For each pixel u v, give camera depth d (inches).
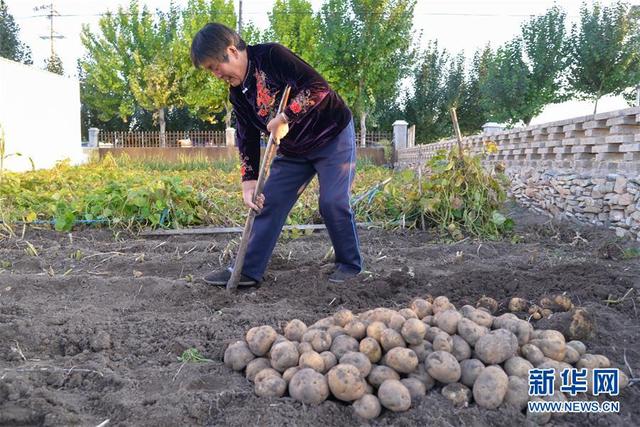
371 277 145.3
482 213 231.5
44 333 108.2
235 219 257.8
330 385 79.8
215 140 955.3
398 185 301.3
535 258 175.2
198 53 124.2
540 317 108.5
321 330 89.4
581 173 239.5
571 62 855.1
